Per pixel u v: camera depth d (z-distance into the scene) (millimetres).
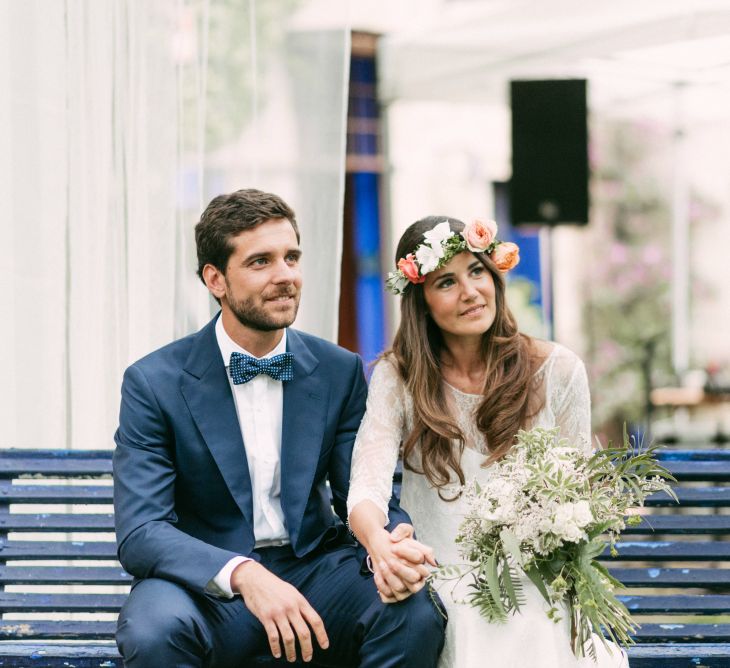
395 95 6617
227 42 3863
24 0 3764
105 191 3789
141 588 2662
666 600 3160
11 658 2949
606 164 9508
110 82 3801
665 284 9453
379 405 3070
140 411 2865
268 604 2574
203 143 3848
